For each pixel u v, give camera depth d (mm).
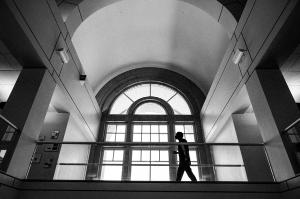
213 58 9211
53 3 5082
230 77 6352
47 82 5016
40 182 4199
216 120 7992
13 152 3900
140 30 9719
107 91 10812
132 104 10516
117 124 10141
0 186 3486
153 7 8727
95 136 9484
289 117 4297
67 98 6414
